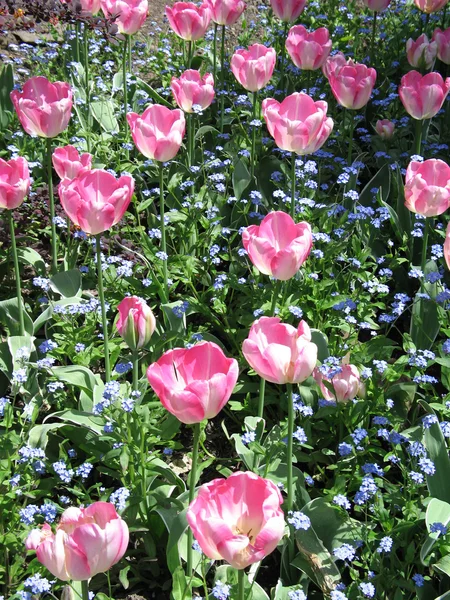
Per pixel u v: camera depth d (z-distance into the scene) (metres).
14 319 0.93
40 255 1.11
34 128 0.94
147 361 0.95
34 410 0.75
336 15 1.76
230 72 1.58
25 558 0.72
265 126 1.42
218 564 0.73
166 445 0.88
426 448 0.74
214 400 0.55
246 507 0.50
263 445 0.82
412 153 1.24
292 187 0.96
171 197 1.20
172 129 0.90
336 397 0.79
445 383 0.86
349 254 1.10
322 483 0.84
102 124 1.36
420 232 0.99
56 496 0.80
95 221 0.76
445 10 1.64
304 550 0.70
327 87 1.49
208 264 1.03
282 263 0.71
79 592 0.69
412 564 0.74
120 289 1.00
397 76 1.59
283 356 0.60
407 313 1.09
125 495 0.68
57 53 1.53
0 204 0.85
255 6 1.99
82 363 0.87
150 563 0.74
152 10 1.94
